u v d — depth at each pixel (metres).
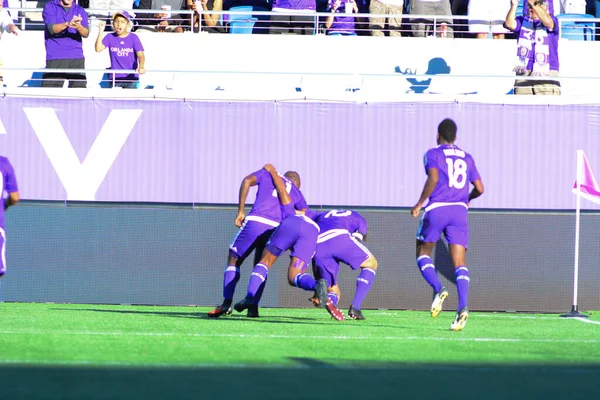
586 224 47.78
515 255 47.69
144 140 48.22
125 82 53.06
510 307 47.56
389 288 47.53
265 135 48.06
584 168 46.41
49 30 52.84
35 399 16.05
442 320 39.28
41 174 48.19
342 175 47.91
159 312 40.75
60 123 48.34
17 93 48.59
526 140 47.84
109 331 29.53
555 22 53.06
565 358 23.89
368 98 48.78
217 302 47.75
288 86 56.03
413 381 19.06
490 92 56.66
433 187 31.28
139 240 47.88
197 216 47.91
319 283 34.00
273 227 35.72
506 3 59.28
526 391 17.97
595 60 57.62
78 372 19.53
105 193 48.12
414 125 47.88
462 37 60.41
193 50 56.88
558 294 47.56
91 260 47.84
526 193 47.72
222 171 48.03
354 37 57.09
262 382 18.50
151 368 20.34
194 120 48.19
